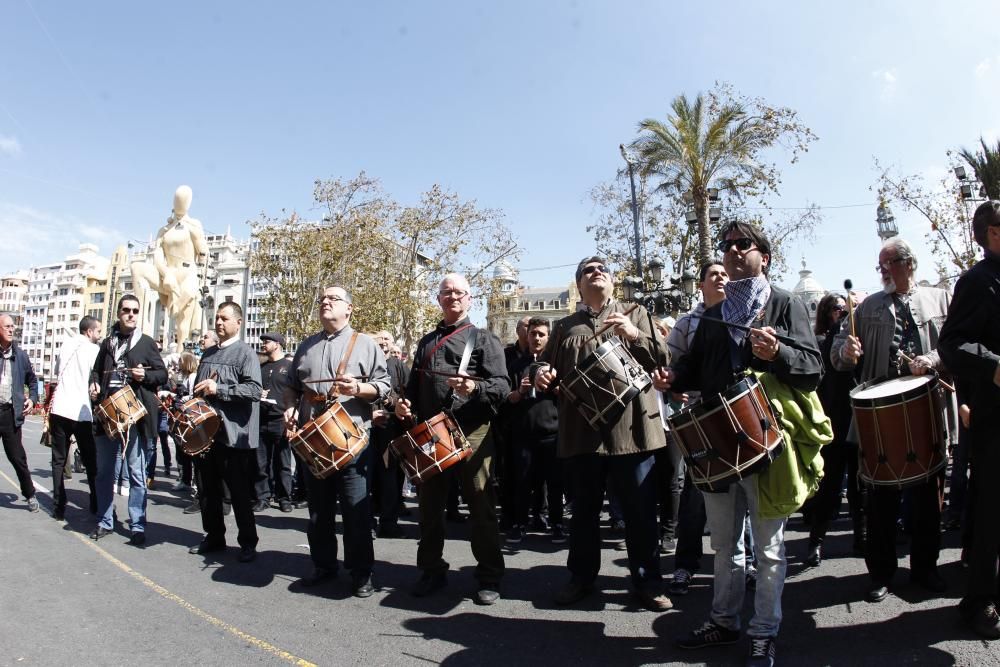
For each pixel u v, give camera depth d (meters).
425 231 25.45
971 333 3.28
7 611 4.13
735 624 3.45
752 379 3.13
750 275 3.52
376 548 6.14
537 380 4.27
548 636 3.70
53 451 7.16
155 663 3.35
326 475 4.40
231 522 7.31
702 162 20.17
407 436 4.30
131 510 5.98
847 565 4.77
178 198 20.41
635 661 3.32
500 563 4.43
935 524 4.03
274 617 4.07
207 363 5.64
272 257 24.48
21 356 7.60
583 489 4.27
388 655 3.45
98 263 121.38
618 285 17.84
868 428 3.81
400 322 26.20
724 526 3.43
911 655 3.15
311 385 4.68
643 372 3.96
